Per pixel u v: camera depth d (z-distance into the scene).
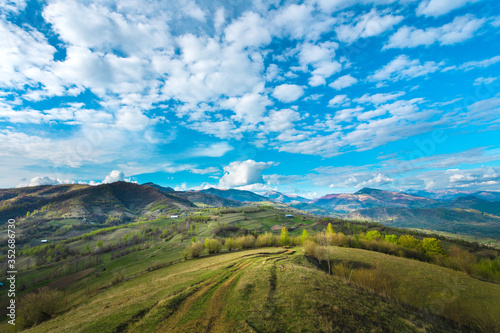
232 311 26.78
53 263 127.12
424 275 48.41
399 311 31.42
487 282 47.16
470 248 117.56
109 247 157.62
